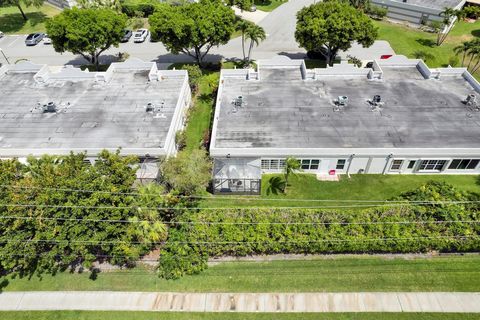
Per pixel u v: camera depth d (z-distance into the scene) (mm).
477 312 27453
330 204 35469
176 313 27875
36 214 27906
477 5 73875
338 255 31312
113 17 54125
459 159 36719
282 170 38625
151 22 51156
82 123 40281
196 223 31406
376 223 31047
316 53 59375
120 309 28203
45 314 28062
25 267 28672
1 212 27672
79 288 29641
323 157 36969
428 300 28172
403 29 68750
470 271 29938
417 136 37906
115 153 34375
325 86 45656
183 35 50344
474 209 32156
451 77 46469
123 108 42406
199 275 30109
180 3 73625
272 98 43812
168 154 37125
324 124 39781
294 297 28609
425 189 34000
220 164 36531
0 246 28047
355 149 35938
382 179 38000
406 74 47594
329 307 27953
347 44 51594
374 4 73500
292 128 39375
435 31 66438
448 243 30219
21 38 70188
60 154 36312
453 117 40188
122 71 49250
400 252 31297
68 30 49531
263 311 27844
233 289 29203
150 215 29922
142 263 31141
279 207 34219
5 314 28172
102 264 31203
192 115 47094
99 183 29203
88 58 56438
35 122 40562
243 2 71500
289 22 72125
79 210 28156
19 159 36844
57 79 47781
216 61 60000
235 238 30531
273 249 30750
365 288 29000
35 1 71750
